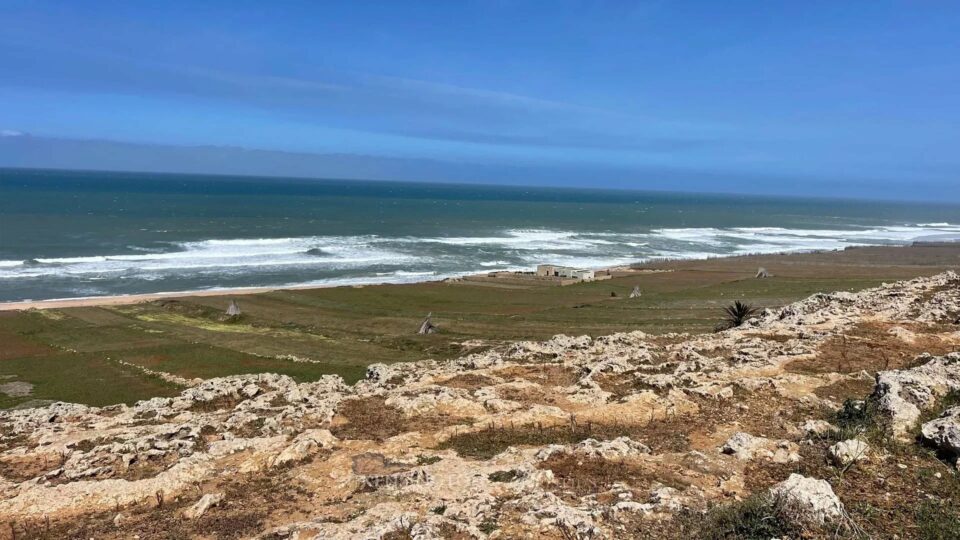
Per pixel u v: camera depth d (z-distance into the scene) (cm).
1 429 1962
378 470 1460
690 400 1892
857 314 3136
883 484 1234
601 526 1091
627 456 1415
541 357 2662
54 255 9469
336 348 4844
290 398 2134
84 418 2064
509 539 1061
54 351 4719
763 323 3381
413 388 2086
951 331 2669
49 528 1259
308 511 1281
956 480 1238
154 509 1328
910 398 1620
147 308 6406
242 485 1423
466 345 4616
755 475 1313
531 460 1409
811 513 1069
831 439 1473
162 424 1881
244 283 8356
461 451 1563
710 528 1069
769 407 1816
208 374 4047
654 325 4994
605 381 2178
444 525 1113
